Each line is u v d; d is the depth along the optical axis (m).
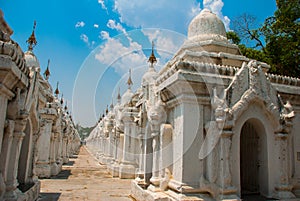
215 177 8.02
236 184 8.05
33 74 8.59
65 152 30.00
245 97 8.46
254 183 9.68
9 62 5.80
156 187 9.44
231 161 8.08
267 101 8.75
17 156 7.25
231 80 8.85
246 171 10.26
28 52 17.70
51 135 18.58
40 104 10.91
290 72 18.72
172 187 8.48
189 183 8.07
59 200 10.76
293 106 10.36
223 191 7.70
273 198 8.57
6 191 6.81
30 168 9.95
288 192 8.67
